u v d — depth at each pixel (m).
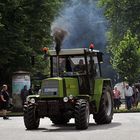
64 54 32.44
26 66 61.94
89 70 32.31
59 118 32.62
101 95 33.06
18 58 61.25
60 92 30.12
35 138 25.17
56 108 30.05
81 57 32.31
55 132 28.36
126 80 72.94
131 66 72.88
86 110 29.80
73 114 30.16
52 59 32.88
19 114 48.38
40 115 30.42
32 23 63.12
